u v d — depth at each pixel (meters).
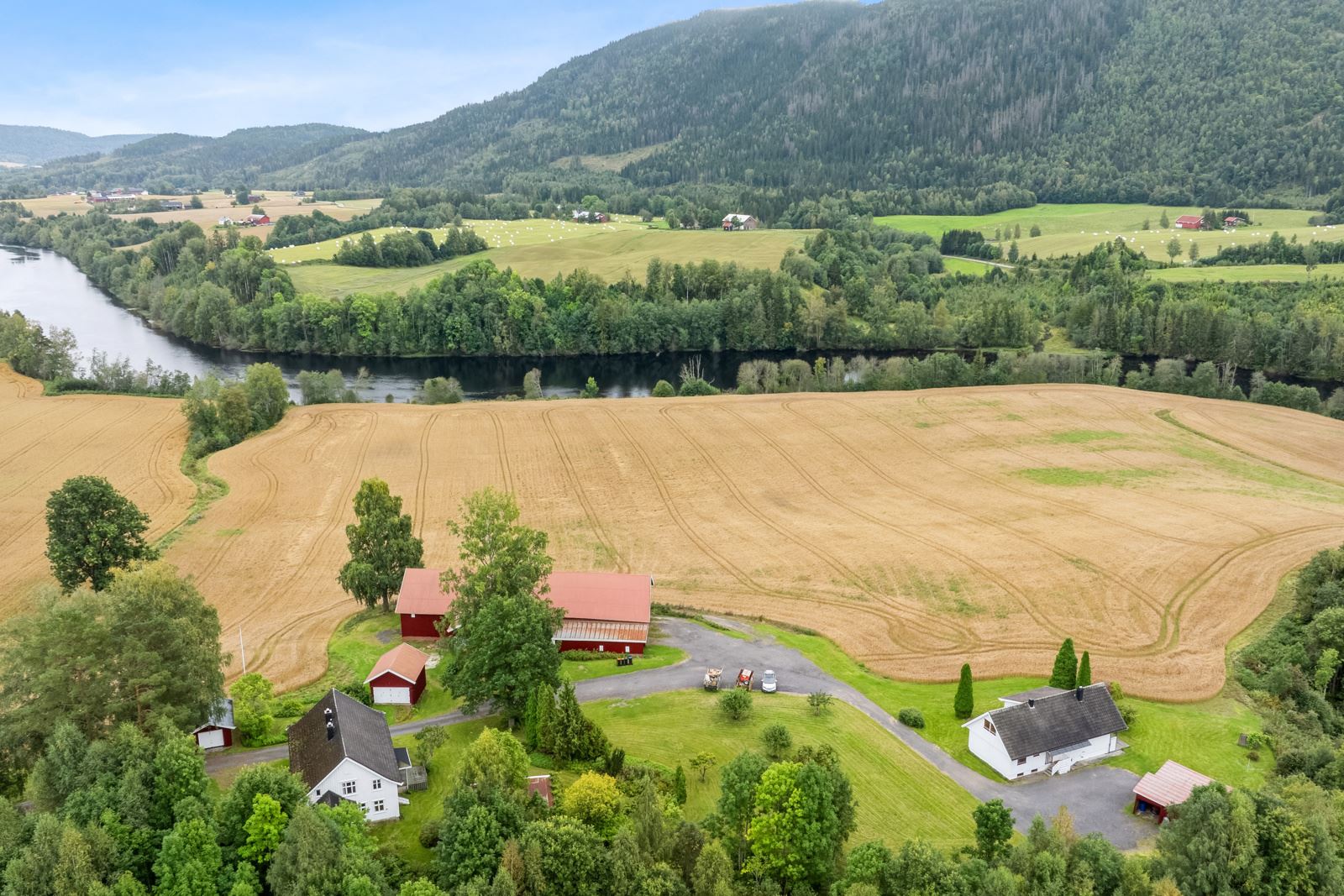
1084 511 113.31
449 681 69.50
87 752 50.16
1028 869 46.38
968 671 69.50
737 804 51.75
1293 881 47.28
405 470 130.38
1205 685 75.25
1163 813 57.69
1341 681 76.62
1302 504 114.81
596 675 77.31
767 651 82.12
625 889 45.66
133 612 59.50
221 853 46.16
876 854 47.22
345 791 53.62
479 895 43.91
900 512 114.94
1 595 92.12
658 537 108.50
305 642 84.00
